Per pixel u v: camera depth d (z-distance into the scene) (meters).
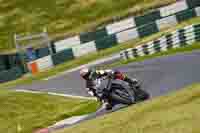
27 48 190.25
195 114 35.03
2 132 70.81
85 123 49.75
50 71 159.50
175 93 47.50
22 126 71.50
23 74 178.12
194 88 45.81
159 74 77.12
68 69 150.00
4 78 173.50
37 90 115.00
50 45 189.88
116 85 53.69
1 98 90.00
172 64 82.38
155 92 62.75
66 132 48.25
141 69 92.06
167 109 39.94
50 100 86.00
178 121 34.62
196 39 106.44
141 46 116.62
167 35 110.69
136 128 36.88
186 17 164.12
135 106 48.06
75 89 99.12
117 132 37.91
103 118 47.75
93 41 172.50
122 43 167.88
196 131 30.83
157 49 113.25
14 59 189.12
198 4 176.38
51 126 68.25
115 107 57.81
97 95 54.88
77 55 173.12
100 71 54.56
